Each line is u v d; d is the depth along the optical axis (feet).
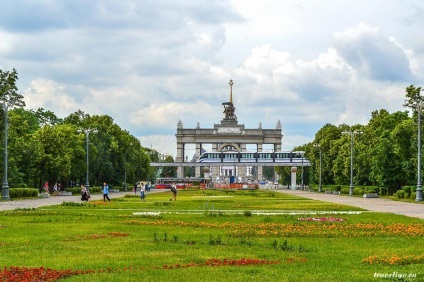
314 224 122.11
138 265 69.51
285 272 64.69
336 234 103.24
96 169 412.98
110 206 197.67
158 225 121.60
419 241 94.07
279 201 244.42
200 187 551.18
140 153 558.15
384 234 103.55
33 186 367.25
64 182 407.23
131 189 507.71
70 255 77.36
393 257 74.13
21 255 77.05
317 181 504.43
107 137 444.14
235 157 637.71
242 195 333.62
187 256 76.28
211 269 66.13
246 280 59.88
